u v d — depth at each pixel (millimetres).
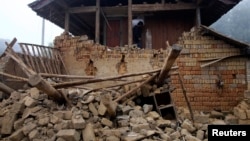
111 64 10164
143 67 9914
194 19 12375
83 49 10508
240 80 9531
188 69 9680
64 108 6004
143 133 5426
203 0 10766
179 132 6121
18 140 5398
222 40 9680
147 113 6617
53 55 10305
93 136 5117
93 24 14844
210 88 9586
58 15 12508
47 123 5484
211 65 9664
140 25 13086
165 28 12820
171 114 7469
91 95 6309
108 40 13148
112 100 6230
